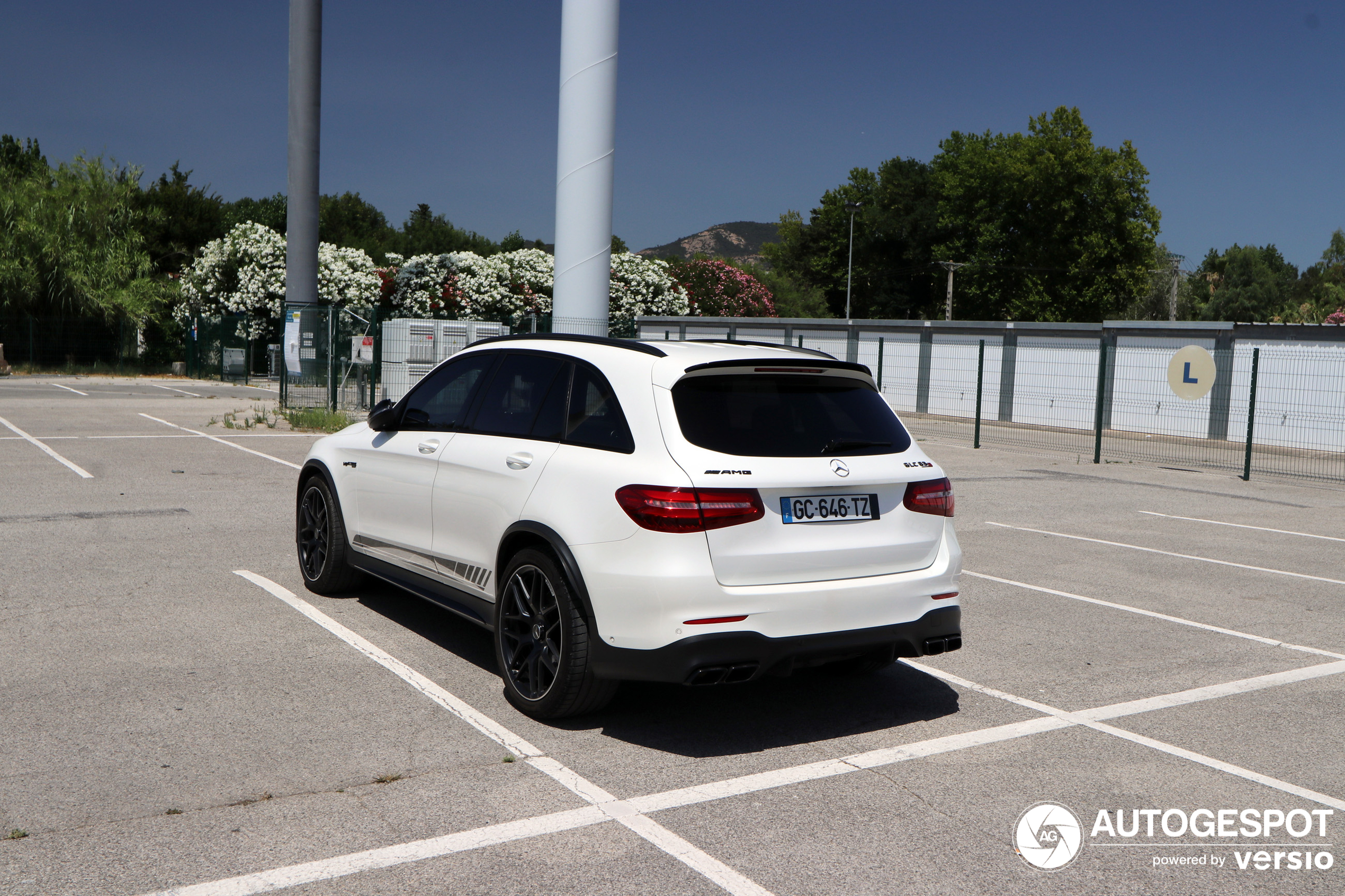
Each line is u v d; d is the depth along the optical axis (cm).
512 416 507
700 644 407
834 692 517
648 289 4872
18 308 3488
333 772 395
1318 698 527
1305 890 329
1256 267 8981
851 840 354
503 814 365
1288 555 945
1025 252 6069
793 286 7981
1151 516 1173
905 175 8025
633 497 418
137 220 3912
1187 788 408
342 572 648
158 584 680
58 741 414
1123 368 2711
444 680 510
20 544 791
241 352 3359
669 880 321
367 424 630
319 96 2980
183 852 328
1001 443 2175
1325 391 2325
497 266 4253
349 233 7231
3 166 4128
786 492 430
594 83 1817
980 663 575
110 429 1684
